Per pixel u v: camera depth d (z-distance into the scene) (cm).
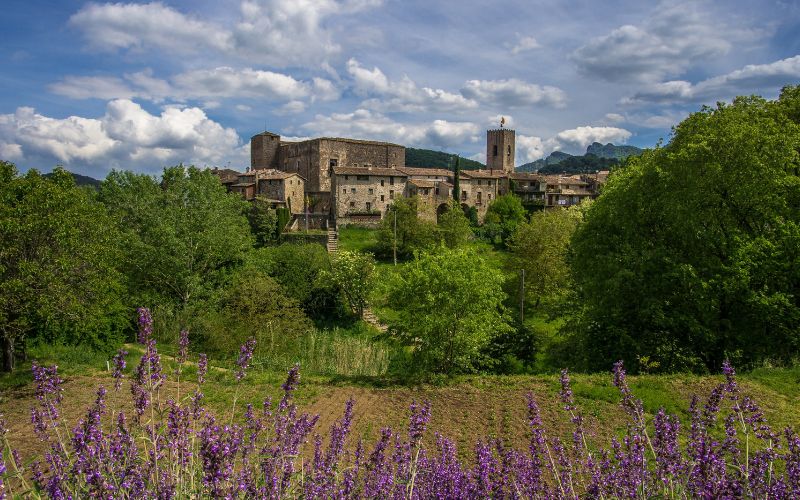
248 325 2684
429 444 1248
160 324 2858
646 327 2036
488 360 2247
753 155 1869
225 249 3466
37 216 1703
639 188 2234
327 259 4169
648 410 1403
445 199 7550
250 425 543
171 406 527
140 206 3625
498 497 526
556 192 8469
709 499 437
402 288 2177
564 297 3183
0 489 414
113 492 414
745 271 1761
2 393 1645
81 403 1495
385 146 8800
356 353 2656
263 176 7338
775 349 1817
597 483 512
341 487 518
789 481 443
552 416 1420
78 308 1781
